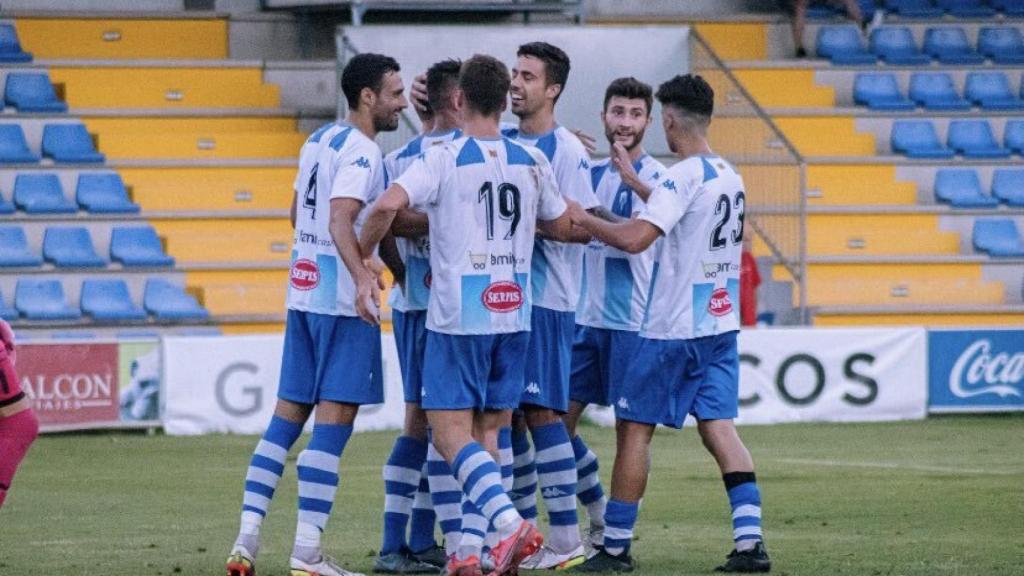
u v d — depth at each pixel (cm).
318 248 2612
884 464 4447
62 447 4884
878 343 5800
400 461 2759
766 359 5694
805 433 5325
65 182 6800
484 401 2539
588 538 3097
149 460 4575
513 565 2422
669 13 8206
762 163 6950
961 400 5909
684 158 2741
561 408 2786
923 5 8412
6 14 7338
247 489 2623
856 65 8012
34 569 2692
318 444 2597
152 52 7519
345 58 6725
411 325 2708
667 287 2706
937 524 3278
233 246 6794
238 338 5353
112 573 2647
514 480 2958
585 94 6969
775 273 6938
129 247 6612
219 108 7269
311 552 2583
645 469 2738
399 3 7156
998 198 7575
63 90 7188
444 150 2488
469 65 2522
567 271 2775
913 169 7644
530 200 2545
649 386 2717
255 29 7644
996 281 7338
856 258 7212
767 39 8194
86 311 6300
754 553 2667
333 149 2595
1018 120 7925
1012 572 2633
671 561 2823
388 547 2767
